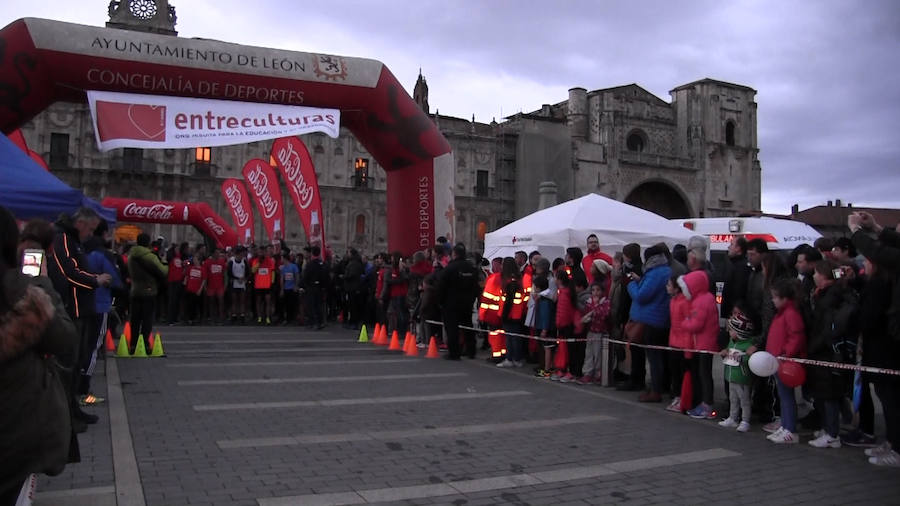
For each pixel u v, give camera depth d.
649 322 9.78
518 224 17.02
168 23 51.72
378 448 6.86
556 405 9.40
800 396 9.12
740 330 8.09
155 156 50.59
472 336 14.08
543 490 5.73
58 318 3.83
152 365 11.73
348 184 56.38
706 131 69.88
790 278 7.76
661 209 71.88
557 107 71.12
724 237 21.38
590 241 12.87
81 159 48.84
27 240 5.86
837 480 6.23
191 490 5.40
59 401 3.93
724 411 9.17
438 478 5.95
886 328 6.69
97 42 14.02
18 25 13.59
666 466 6.56
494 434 7.61
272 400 9.05
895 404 6.67
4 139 9.95
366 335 16.53
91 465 5.98
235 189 31.14
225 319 21.86
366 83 16.38
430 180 17.53
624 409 9.27
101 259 8.73
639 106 68.69
